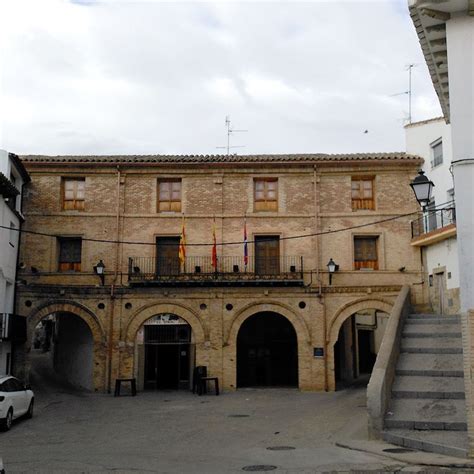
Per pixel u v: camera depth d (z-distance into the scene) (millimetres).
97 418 20172
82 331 29859
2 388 17891
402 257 28578
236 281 27797
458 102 13031
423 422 14727
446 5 13188
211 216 28828
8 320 24234
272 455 13047
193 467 11812
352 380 32000
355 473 11000
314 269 28406
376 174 29172
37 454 13586
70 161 28812
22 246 28438
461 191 12711
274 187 29375
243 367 31188
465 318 12328
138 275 28094
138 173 29219
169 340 28625
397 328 19719
